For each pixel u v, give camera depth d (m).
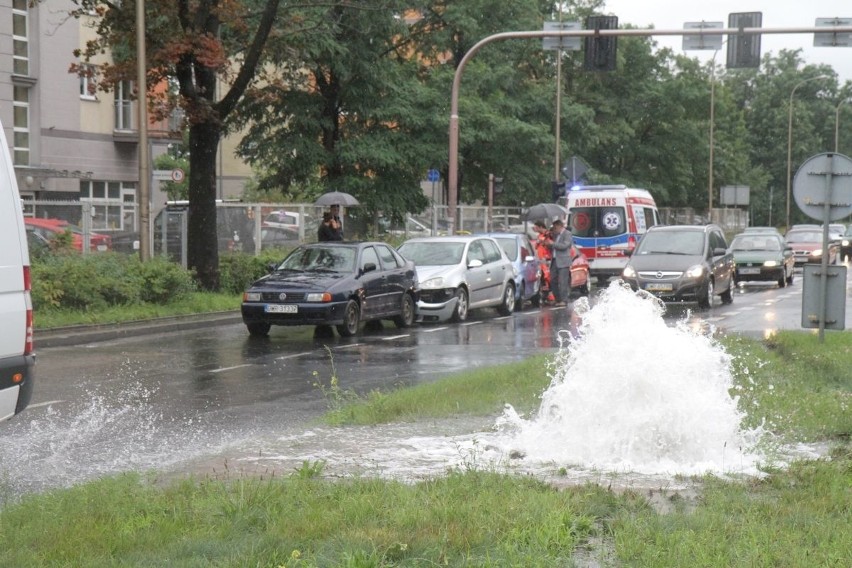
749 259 48.72
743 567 6.46
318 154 48.56
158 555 6.87
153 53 31.66
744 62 34.91
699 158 94.44
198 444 12.15
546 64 76.25
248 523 7.61
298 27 37.72
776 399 13.89
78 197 55.41
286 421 13.84
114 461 11.11
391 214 51.41
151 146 60.50
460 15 53.91
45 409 14.74
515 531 7.13
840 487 8.73
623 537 7.09
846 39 34.88
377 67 49.00
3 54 50.16
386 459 10.51
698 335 10.84
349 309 25.72
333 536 7.18
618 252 49.53
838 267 20.78
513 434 11.85
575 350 10.77
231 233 39.38
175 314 29.27
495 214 61.41
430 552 6.73
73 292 27.03
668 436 10.17
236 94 33.03
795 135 150.88
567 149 64.50
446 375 18.70
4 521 8.00
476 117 55.66
